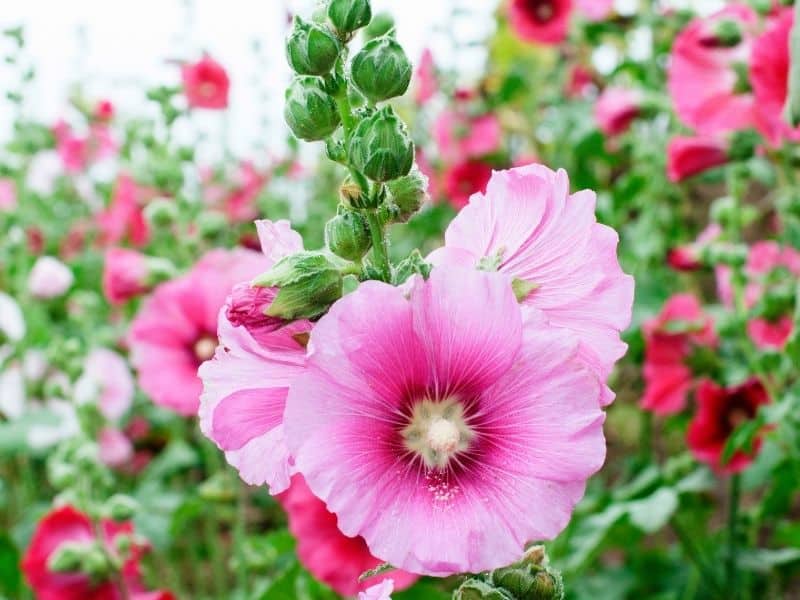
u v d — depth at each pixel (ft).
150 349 3.57
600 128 4.64
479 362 1.68
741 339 3.20
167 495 4.13
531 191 1.79
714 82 3.13
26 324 4.77
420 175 1.81
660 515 3.00
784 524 3.45
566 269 1.79
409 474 1.68
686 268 3.50
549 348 1.65
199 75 4.42
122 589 3.23
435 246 5.52
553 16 5.19
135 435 4.86
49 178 6.67
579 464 1.63
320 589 3.21
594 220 1.78
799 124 2.32
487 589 1.77
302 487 2.89
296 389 1.64
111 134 6.21
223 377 1.78
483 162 5.40
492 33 6.27
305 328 1.78
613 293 1.77
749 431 2.87
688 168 3.29
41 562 3.32
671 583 3.65
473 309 1.67
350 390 1.65
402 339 1.67
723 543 3.63
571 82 5.79
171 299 3.53
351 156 1.73
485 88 5.82
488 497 1.66
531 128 5.86
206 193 5.49
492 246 1.83
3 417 4.66
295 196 5.99
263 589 3.09
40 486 5.36
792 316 3.22
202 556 4.94
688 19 4.47
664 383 3.42
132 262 4.02
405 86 1.75
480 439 1.70
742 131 3.20
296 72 1.78
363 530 1.64
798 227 3.47
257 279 1.73
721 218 3.49
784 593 4.08
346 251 1.77
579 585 3.64
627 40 5.34
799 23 2.28
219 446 1.78
